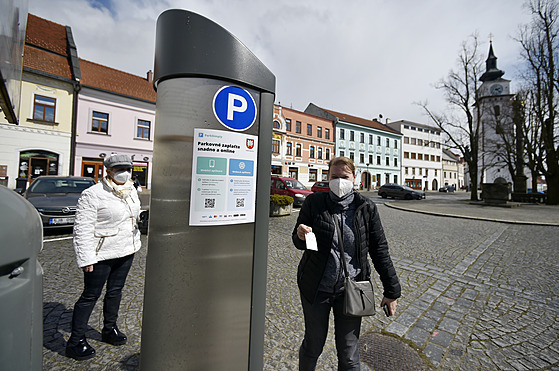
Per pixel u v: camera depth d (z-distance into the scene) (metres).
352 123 41.09
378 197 25.19
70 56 18.94
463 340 2.47
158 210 1.25
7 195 0.76
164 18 1.27
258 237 1.43
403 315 2.93
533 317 2.91
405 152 50.06
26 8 2.57
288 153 33.97
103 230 2.15
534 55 20.11
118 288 2.32
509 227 8.70
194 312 1.27
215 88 1.28
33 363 0.81
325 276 1.65
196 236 1.26
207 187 1.27
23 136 16.44
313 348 1.66
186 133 1.25
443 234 7.36
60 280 3.62
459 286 3.76
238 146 1.35
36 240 0.82
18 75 2.52
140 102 21.20
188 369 1.27
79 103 18.52
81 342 2.13
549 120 19.47
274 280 3.82
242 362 1.40
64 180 7.63
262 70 1.44
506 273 4.30
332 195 1.74
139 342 2.34
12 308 0.73
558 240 6.76
